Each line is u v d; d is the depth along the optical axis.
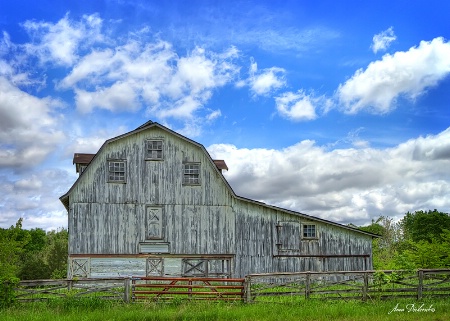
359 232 34.88
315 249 34.38
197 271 33.22
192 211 33.78
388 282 20.66
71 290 21.38
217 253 33.59
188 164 34.22
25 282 20.81
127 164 33.66
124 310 19.02
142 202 33.44
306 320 17.11
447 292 20.92
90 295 21.19
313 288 21.47
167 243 33.25
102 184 33.25
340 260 34.44
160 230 33.31
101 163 33.44
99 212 32.94
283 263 34.03
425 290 20.97
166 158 34.06
